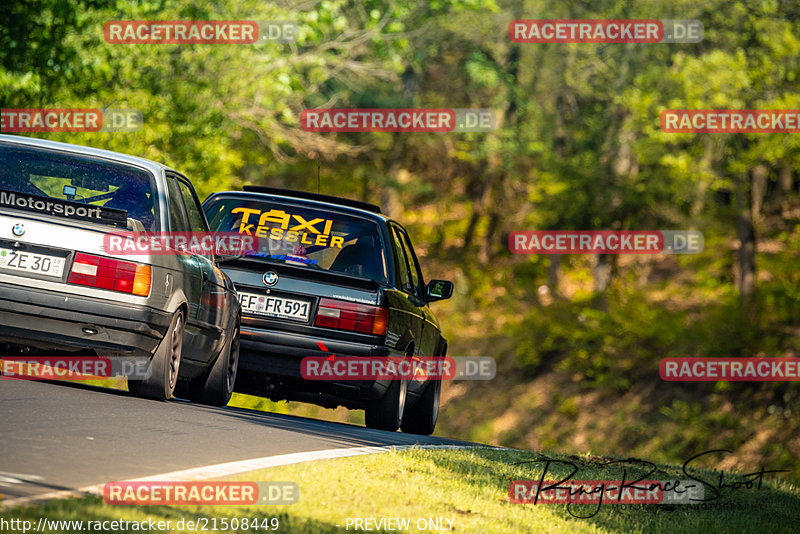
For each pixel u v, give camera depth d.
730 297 118.25
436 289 45.59
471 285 162.00
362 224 40.62
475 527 20.81
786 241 127.25
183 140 82.25
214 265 36.47
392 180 160.38
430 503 22.14
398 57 107.50
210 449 25.27
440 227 178.88
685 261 137.25
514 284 161.00
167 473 21.33
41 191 32.38
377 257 40.06
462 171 176.12
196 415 31.22
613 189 129.12
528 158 160.75
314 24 88.38
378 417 39.88
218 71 83.56
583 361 125.12
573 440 119.00
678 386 115.69
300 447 27.84
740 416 108.25
